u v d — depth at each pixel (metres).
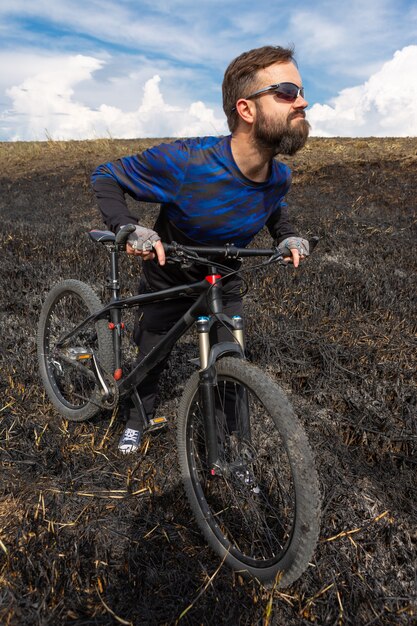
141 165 1.96
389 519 2.12
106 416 2.83
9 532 1.97
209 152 1.88
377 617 1.70
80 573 1.80
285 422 1.61
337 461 2.43
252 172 1.90
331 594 1.77
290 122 1.78
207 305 1.93
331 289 4.46
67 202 9.29
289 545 1.64
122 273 4.90
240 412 1.93
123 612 1.67
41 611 1.64
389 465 2.44
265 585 1.75
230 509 2.04
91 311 2.72
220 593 1.74
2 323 3.92
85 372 2.61
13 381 3.06
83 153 14.91
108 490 2.25
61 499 2.17
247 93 1.77
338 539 2.01
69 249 5.73
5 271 4.90
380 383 3.07
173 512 2.15
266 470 2.06
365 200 8.05
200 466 2.10
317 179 9.66
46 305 2.97
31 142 18.12
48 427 2.73
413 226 6.57
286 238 2.14
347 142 13.48
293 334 3.58
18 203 9.34
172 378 3.25
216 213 1.97
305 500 1.56
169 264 2.18
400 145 12.37
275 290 4.42
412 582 1.87
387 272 4.89
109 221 1.95
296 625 1.68
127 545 1.96
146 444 2.53
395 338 3.57
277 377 3.24
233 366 1.82
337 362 3.24
